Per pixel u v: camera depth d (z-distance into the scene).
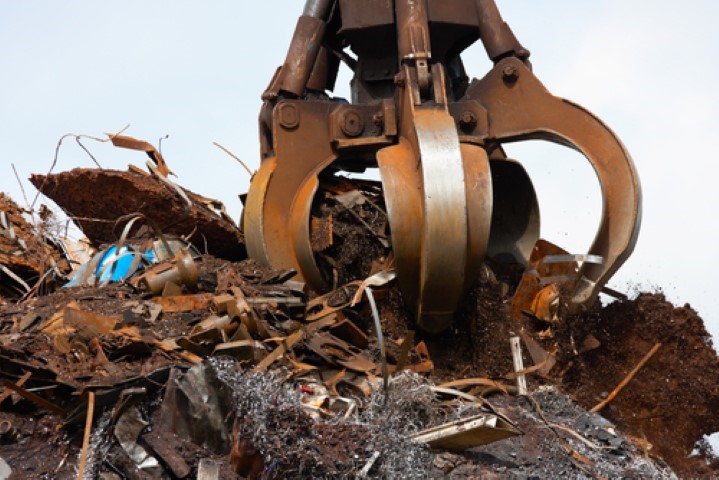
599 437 5.59
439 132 6.27
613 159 6.57
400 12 6.73
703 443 6.57
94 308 5.65
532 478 5.17
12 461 4.75
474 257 6.26
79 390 4.91
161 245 6.54
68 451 4.81
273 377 5.01
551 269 6.55
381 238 6.64
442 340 6.54
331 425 4.97
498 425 5.15
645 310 6.67
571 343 6.51
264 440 4.71
